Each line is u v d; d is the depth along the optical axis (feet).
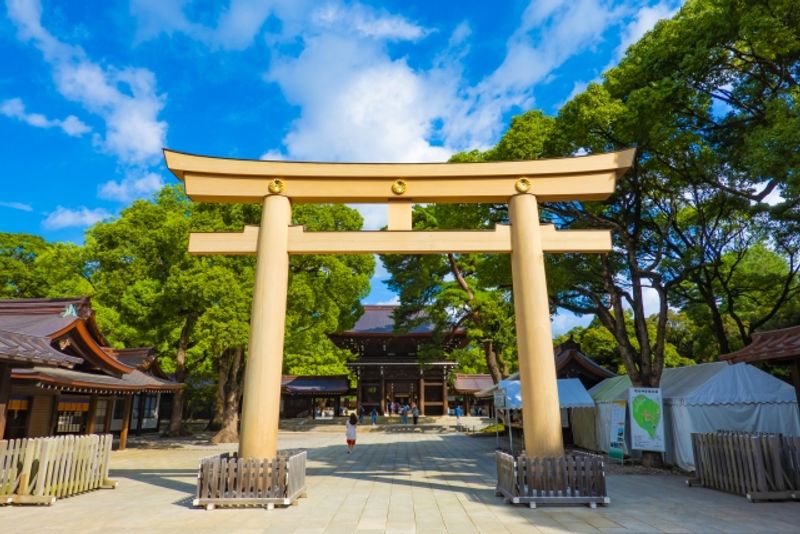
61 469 31.17
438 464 50.24
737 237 60.75
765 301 71.77
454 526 23.66
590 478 28.73
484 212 53.67
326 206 79.10
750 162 37.58
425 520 24.86
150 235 80.69
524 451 31.58
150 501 30.07
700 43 42.96
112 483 35.29
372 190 36.06
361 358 137.49
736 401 42.01
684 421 43.96
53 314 53.72
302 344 83.71
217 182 35.88
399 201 36.37
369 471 44.80
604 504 28.22
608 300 61.98
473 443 77.51
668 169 49.78
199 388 121.70
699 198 57.16
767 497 29.35
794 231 53.36
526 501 28.04
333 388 139.54
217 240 35.47
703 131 49.44
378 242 35.09
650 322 103.30
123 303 79.61
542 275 33.76
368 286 85.51
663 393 49.21
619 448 49.49
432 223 93.04
